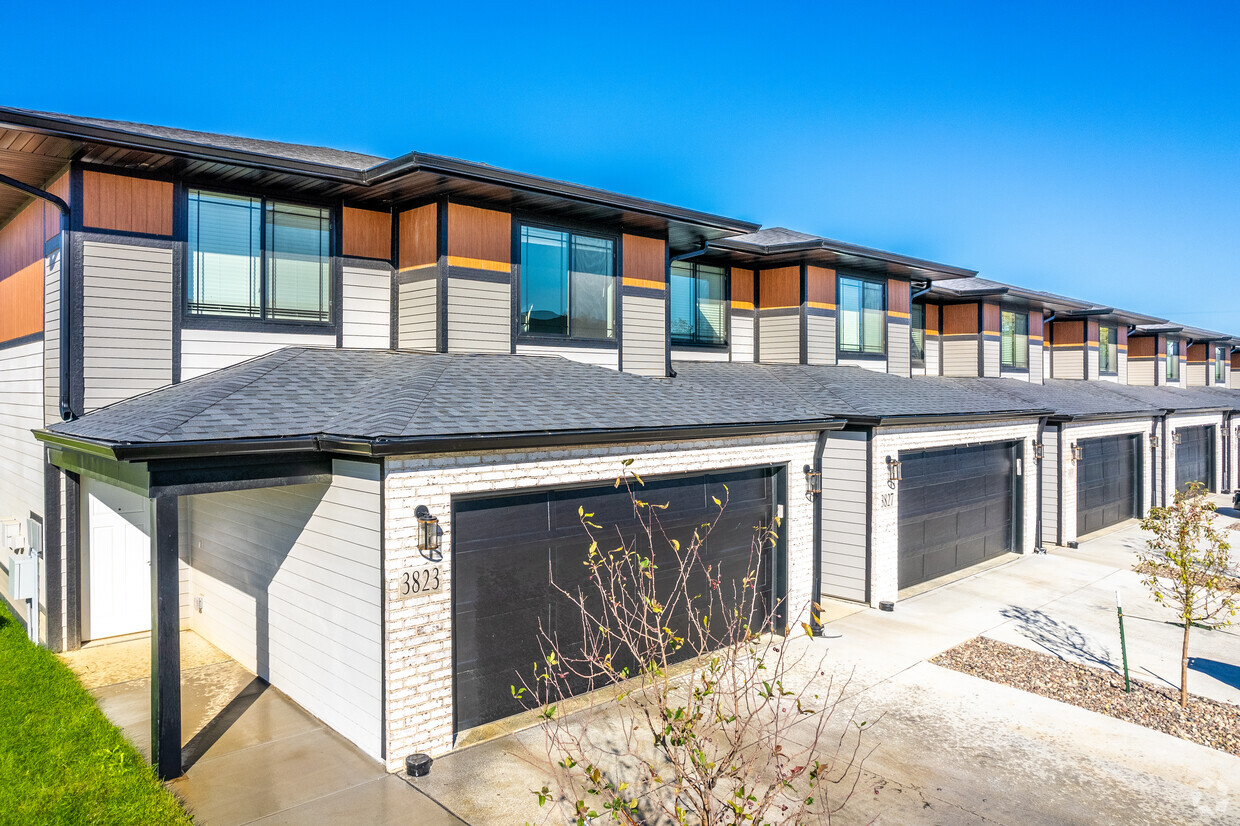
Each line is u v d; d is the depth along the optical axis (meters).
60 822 6.49
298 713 8.94
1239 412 31.75
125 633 11.44
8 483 12.50
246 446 7.52
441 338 11.52
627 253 13.84
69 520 10.63
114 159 9.59
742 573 11.49
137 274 9.96
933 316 22.84
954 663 10.84
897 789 7.37
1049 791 7.39
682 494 10.61
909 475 14.96
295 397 8.98
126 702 9.07
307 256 11.48
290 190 11.23
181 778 7.41
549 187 11.29
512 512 8.79
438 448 7.76
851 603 13.88
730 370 15.97
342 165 12.88
